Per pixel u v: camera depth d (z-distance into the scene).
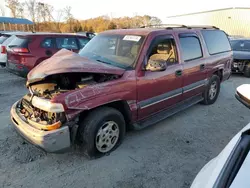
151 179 2.89
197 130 4.31
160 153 3.48
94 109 3.20
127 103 3.46
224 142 3.88
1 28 37.34
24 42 7.02
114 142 3.48
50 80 3.25
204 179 1.66
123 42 3.93
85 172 3.00
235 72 9.73
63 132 2.80
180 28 4.68
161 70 3.52
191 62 4.64
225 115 5.11
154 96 3.90
